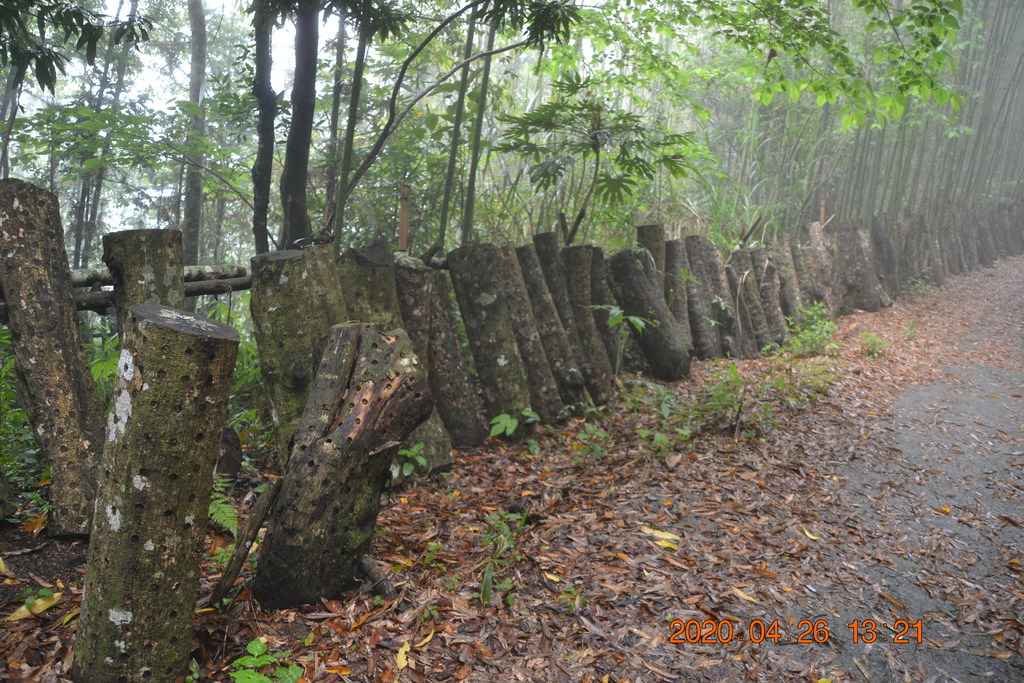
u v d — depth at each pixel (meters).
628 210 8.92
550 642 2.51
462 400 4.63
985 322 11.59
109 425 2.01
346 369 2.65
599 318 6.20
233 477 3.59
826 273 11.33
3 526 2.76
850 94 6.86
